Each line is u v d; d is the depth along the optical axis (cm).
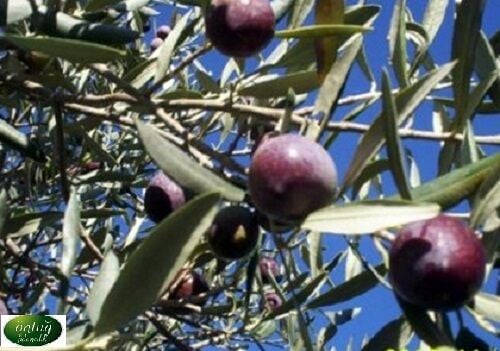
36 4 29
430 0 29
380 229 20
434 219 20
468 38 25
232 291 42
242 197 20
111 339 21
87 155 47
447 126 32
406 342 23
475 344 22
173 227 19
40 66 33
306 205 20
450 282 20
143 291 20
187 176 20
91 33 29
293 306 28
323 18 25
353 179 22
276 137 21
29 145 32
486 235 23
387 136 21
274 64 31
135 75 33
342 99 30
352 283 25
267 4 26
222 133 39
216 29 26
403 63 26
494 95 27
